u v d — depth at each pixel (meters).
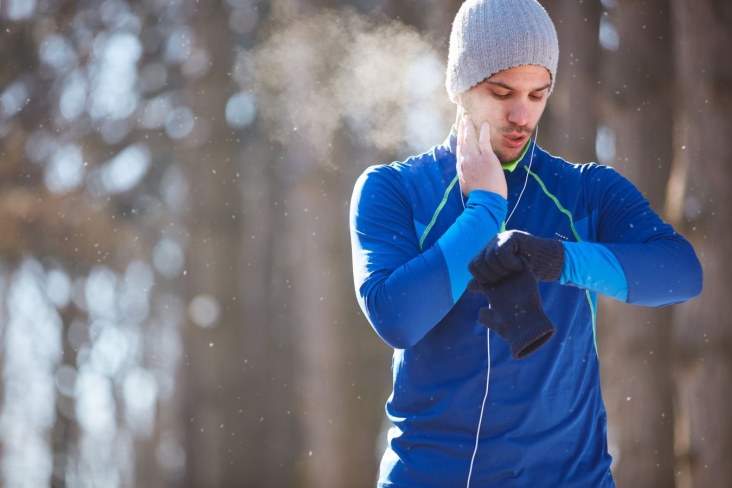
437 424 3.75
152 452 25.88
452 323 3.72
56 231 23.81
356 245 3.86
